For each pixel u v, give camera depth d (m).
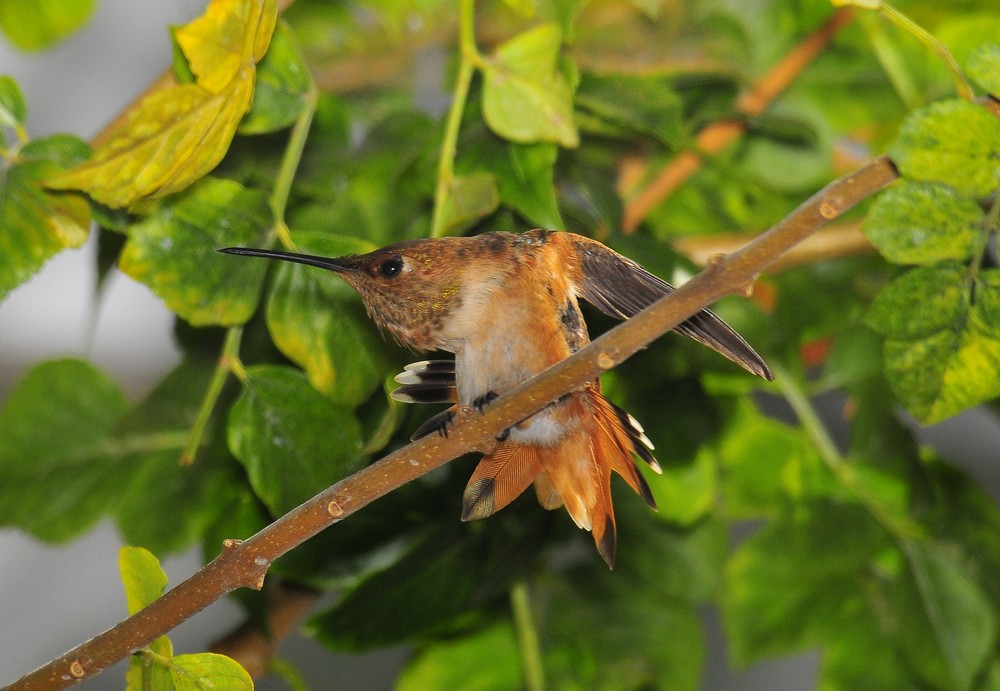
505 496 1.99
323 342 2.01
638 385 2.05
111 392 2.04
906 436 2.07
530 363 2.00
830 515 2.07
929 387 1.98
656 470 1.99
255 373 2.01
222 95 1.99
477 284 2.00
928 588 2.06
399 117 2.05
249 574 1.97
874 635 2.07
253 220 2.01
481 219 2.03
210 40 1.99
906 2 2.06
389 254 2.00
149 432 2.04
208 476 2.04
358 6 2.06
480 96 2.03
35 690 1.97
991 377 1.98
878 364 2.07
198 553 2.04
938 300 1.98
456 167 2.02
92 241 2.04
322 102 2.06
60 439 2.04
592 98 2.04
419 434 1.98
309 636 2.03
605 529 1.99
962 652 2.06
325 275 2.01
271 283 2.02
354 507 1.97
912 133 1.97
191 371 2.04
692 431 2.06
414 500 2.04
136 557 1.97
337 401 2.01
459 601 2.04
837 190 1.96
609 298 2.00
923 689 2.07
